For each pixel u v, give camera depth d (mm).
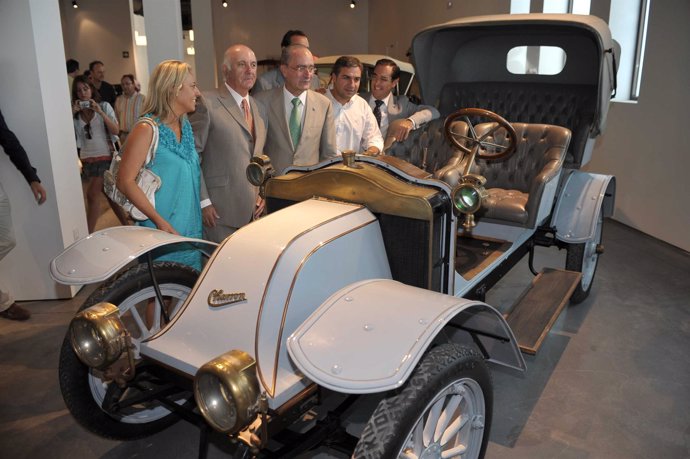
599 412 2596
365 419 2535
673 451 2330
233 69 3012
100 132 5188
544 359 3070
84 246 2182
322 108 3332
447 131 2941
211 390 1479
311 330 1596
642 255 4820
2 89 3498
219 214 3129
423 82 4383
